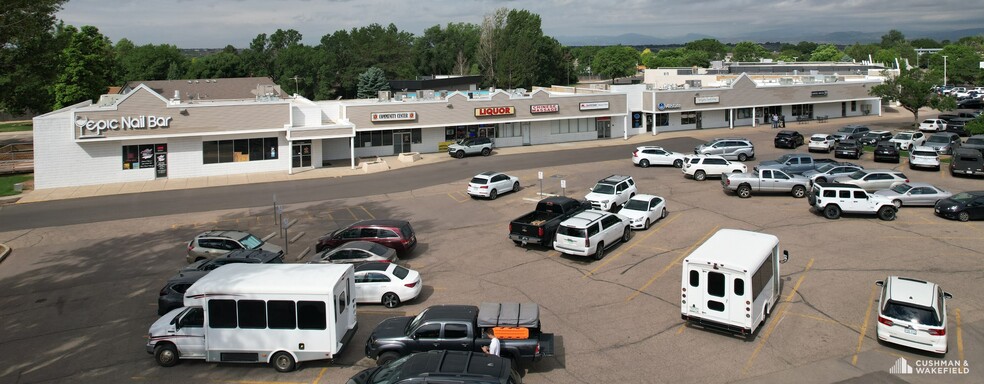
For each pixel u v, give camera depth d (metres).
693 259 19.64
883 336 18.69
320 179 48.69
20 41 33.06
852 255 27.09
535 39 139.12
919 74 67.12
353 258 25.48
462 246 30.61
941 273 24.75
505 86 127.00
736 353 18.67
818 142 53.88
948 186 40.47
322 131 51.41
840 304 22.05
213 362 18.75
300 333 17.94
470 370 14.42
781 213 34.53
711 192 40.28
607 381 17.22
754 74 93.31
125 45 162.62
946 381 16.88
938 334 17.81
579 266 26.97
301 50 154.62
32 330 21.64
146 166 48.56
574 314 21.86
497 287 24.73
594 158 55.19
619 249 29.14
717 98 70.12
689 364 18.05
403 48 172.00
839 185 34.28
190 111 48.66
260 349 18.08
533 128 64.25
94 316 22.80
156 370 18.34
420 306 22.92
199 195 43.50
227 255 25.50
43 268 28.70
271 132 51.06
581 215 28.78
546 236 28.98
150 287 25.78
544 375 17.59
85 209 39.88
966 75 128.00
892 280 19.86
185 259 29.47
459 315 17.75
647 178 45.56
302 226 35.00
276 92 71.31
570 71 153.25
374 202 40.56
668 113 70.44
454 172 50.06
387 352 17.53
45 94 67.62
